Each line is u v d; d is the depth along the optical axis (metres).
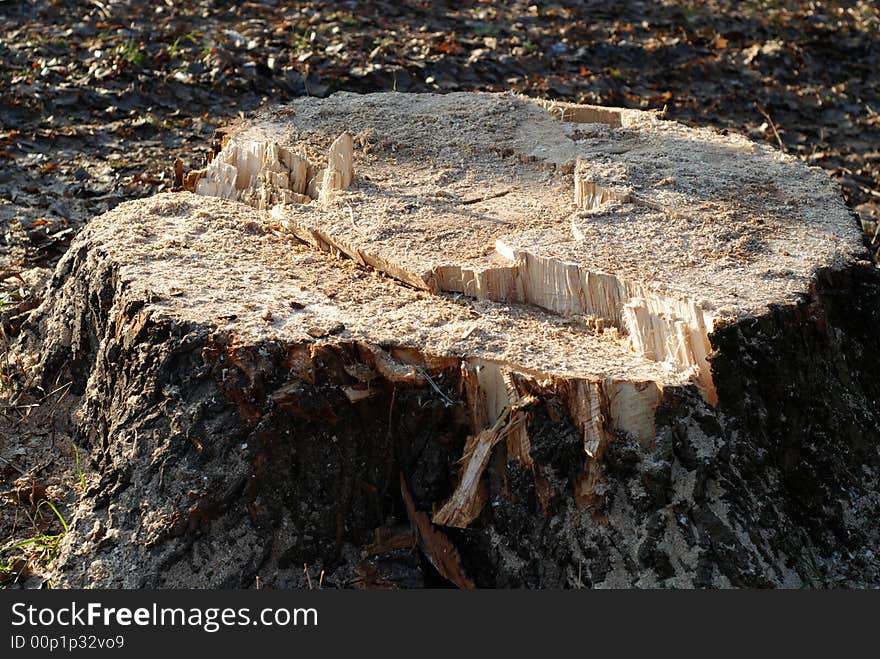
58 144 3.96
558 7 6.15
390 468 2.74
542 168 3.18
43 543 2.82
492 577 2.73
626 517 2.69
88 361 2.95
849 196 4.09
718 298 2.77
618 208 3.01
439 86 4.71
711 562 2.68
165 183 3.80
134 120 4.15
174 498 2.72
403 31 5.40
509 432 2.69
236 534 2.72
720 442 2.71
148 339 2.75
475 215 3.01
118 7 5.21
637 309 2.76
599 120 3.40
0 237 3.54
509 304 2.86
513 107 3.40
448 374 2.71
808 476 2.80
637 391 2.68
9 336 3.16
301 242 2.99
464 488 2.70
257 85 4.52
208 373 2.72
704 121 4.88
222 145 3.26
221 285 2.82
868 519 2.84
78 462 2.88
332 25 5.31
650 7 6.39
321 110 3.38
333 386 2.69
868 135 4.95
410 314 2.79
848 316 2.91
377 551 2.75
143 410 2.75
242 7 5.48
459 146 3.25
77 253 2.98
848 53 5.99
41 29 4.87
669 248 2.90
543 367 2.69
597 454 2.68
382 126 3.31
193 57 4.68
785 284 2.81
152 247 2.91
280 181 3.10
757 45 5.86
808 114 5.12
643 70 5.38
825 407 2.83
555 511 2.70
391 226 2.96
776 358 2.76
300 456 2.72
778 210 3.02
